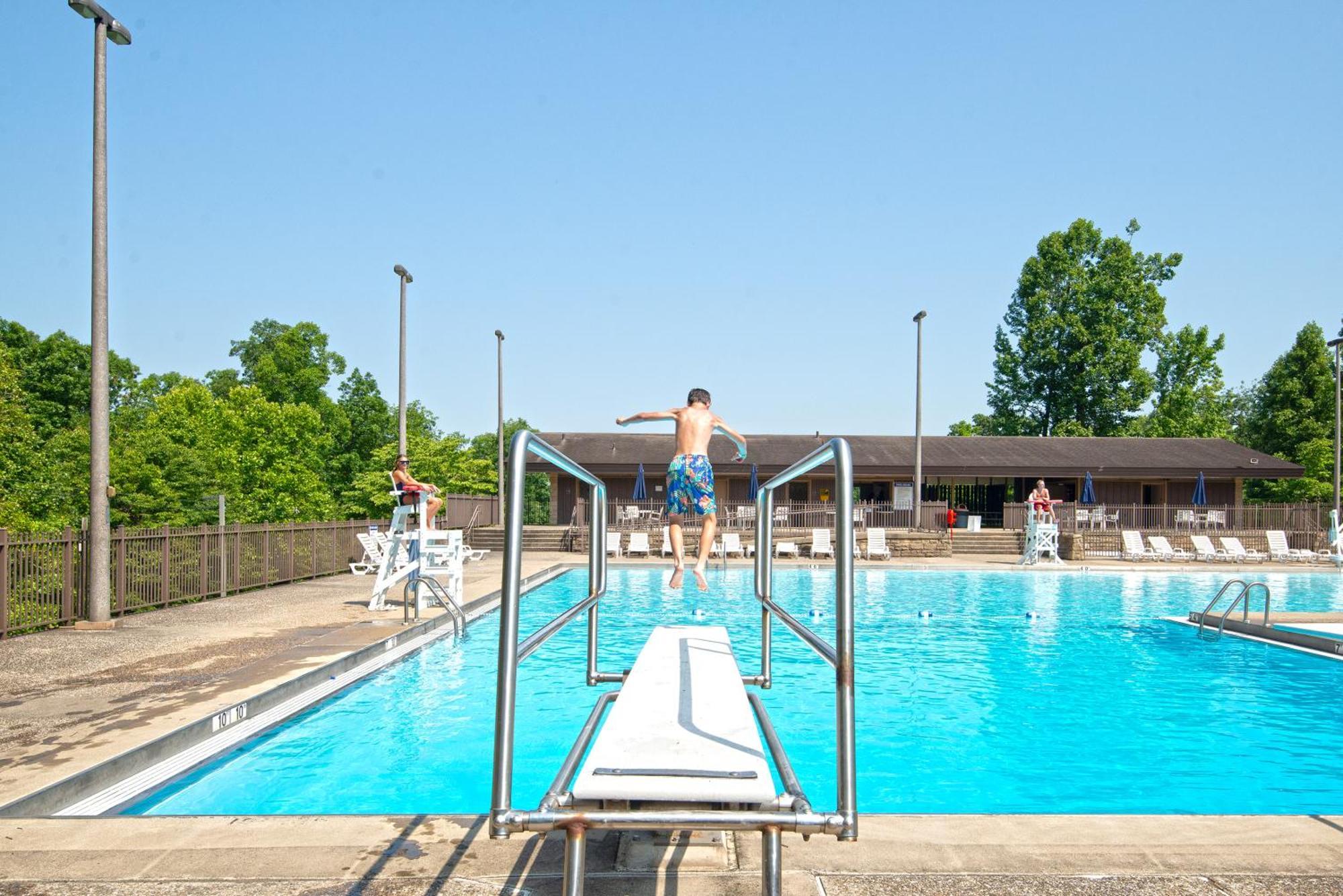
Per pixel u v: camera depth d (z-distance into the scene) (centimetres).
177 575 1272
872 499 3669
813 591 1827
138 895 309
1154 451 3775
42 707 625
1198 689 885
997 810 537
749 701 356
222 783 562
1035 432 5284
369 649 894
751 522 2970
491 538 2969
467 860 337
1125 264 5056
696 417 544
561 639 1207
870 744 684
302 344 5822
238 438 4044
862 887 311
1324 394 4688
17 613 973
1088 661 1034
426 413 6100
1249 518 3098
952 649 1122
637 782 217
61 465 2419
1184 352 5366
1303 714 781
